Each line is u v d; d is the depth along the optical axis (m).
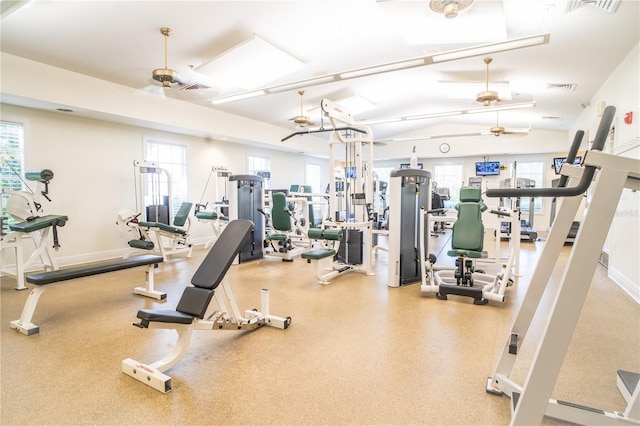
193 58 4.32
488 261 4.76
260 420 1.65
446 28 3.29
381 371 2.11
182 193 7.06
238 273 4.74
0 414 1.69
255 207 5.69
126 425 1.61
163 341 2.53
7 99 4.22
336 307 3.31
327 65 4.93
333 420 1.65
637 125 3.59
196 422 1.63
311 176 11.03
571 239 7.17
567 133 8.98
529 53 4.25
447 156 10.70
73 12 3.28
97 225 5.53
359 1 3.37
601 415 1.50
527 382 1.28
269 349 2.40
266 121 7.84
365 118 8.23
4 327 2.77
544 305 3.43
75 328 2.76
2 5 2.68
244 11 3.45
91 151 5.42
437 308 3.30
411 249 4.24
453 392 1.88
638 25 3.28
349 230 5.05
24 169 4.70
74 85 4.61
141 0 3.16
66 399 1.81
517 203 4.47
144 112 5.47
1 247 3.90
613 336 2.64
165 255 5.49
